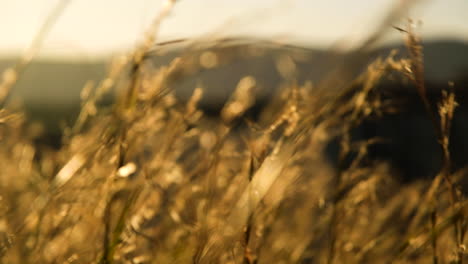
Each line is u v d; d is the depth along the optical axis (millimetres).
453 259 1015
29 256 1001
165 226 1082
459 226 1027
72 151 1073
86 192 1022
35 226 1021
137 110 1018
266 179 936
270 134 1007
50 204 1021
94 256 1019
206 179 1069
